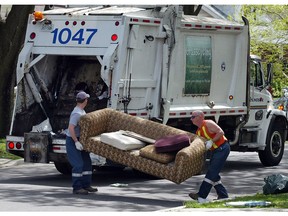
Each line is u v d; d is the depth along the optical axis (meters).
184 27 22.84
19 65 22.38
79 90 23.02
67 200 17.62
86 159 18.89
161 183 21.72
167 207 17.08
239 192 20.19
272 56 41.66
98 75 22.89
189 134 18.50
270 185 18.09
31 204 16.94
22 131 22.47
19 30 30.66
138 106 21.86
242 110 25.36
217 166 17.58
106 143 18.30
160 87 22.31
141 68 21.86
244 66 25.36
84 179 18.89
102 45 21.50
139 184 21.36
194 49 23.47
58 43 22.17
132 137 18.52
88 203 17.25
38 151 21.31
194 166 17.75
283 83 42.03
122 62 21.30
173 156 17.80
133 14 21.62
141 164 17.94
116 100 21.23
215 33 24.28
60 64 23.06
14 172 23.94
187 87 23.33
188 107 23.44
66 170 23.19
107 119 19.28
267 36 41.34
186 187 20.95
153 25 22.00
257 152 29.53
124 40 21.31
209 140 17.70
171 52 22.41
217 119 24.62
